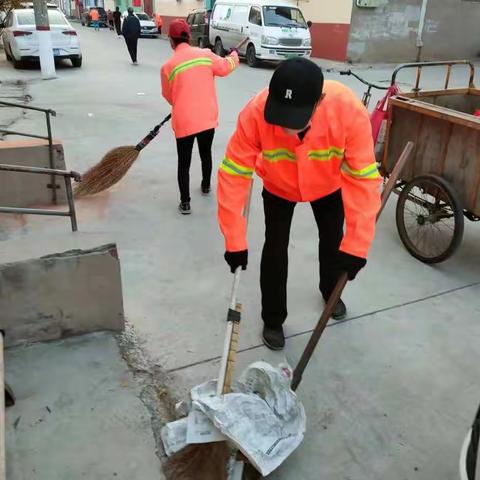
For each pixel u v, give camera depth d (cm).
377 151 462
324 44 1708
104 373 256
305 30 1503
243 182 228
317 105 203
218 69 446
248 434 190
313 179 235
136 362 266
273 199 261
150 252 384
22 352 267
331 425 234
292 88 185
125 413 234
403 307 325
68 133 695
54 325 271
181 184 443
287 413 205
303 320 309
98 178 474
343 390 255
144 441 220
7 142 458
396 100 385
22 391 243
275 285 272
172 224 432
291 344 288
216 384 211
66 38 1290
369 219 213
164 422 230
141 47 2047
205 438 192
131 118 789
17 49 1249
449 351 286
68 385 247
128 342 280
